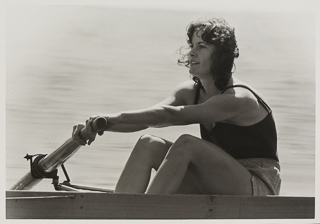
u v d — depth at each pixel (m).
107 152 4.78
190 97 3.68
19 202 3.11
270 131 3.52
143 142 3.46
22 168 4.53
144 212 3.15
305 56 4.92
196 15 4.86
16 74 4.77
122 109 4.94
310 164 4.82
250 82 4.96
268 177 3.46
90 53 4.86
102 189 3.83
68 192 3.12
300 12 4.59
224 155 3.30
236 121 3.42
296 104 4.91
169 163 3.21
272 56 4.95
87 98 4.92
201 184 3.38
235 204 3.26
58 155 3.41
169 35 5.03
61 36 4.86
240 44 4.91
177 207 3.18
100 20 4.93
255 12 4.80
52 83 4.76
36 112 4.73
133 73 5.03
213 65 3.46
